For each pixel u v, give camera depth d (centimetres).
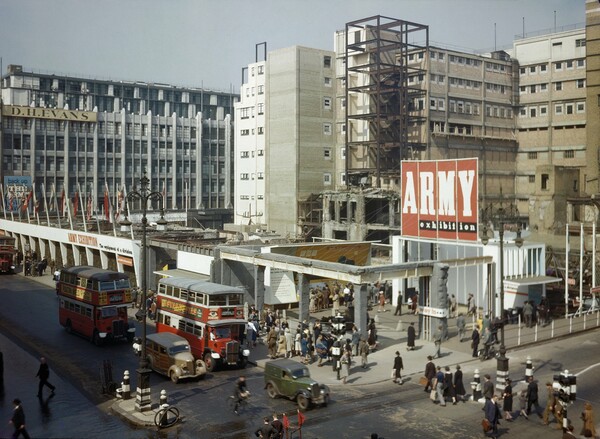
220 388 3030
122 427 2489
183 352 3180
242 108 11519
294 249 5225
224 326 3378
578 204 7706
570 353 3769
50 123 11919
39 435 2384
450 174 4488
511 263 4775
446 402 2827
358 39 10025
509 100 10844
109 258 6694
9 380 3153
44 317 4850
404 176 4859
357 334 3694
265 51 11312
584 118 10256
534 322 4616
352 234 8725
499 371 2941
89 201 8981
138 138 13075
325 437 2369
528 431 2486
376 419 2588
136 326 4512
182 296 3631
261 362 3516
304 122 10225
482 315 3959
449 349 3831
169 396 2895
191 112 15525
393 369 3150
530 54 10925
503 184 10750
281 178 10456
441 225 4569
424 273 4047
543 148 10731
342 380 3167
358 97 10162
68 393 2953
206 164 14138
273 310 5131
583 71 10269
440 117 9569
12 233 9275
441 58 9644
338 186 9994
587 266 6200
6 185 11238
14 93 13412
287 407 2738
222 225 14088
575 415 2686
